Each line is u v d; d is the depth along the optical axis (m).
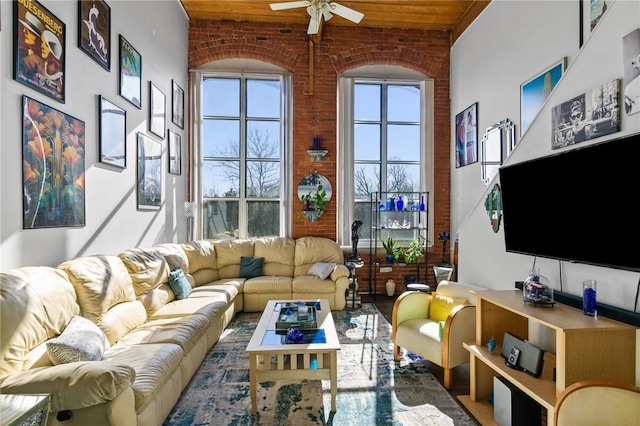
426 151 5.71
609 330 1.71
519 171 2.57
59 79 2.43
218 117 5.66
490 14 4.46
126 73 3.40
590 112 2.09
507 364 2.12
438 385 2.60
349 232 5.59
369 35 5.63
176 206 4.88
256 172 5.73
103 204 3.01
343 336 3.62
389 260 5.43
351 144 5.61
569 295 2.18
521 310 2.02
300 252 5.10
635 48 1.81
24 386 1.53
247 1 5.00
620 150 1.79
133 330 2.63
